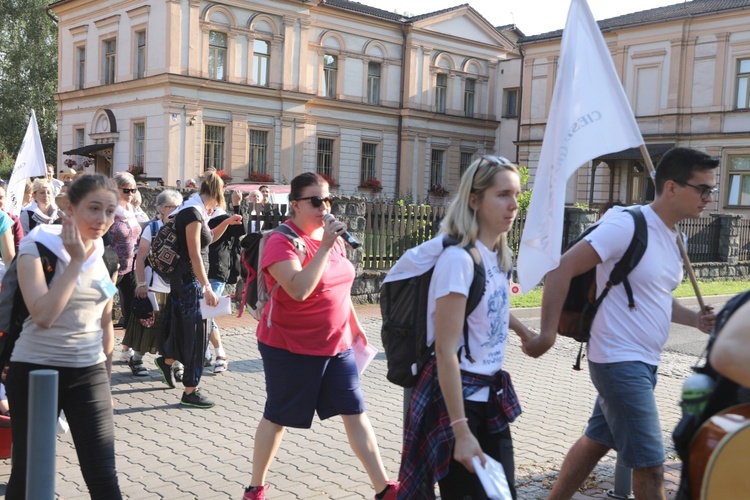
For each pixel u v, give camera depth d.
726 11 30.59
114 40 33.94
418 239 15.46
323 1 35.00
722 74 31.22
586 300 3.53
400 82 39.09
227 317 11.55
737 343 2.06
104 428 3.40
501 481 2.72
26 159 8.13
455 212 2.98
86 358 3.38
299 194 4.04
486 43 41.91
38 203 8.45
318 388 3.99
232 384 7.43
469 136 41.91
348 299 4.17
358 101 37.44
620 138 3.66
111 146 33.72
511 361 9.23
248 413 6.42
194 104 31.28
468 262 2.86
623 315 3.43
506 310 3.04
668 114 32.59
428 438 2.94
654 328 3.45
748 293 2.35
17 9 44.72
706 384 2.37
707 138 31.70
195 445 5.52
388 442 5.77
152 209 11.77
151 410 6.39
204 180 6.46
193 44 31.06
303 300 3.91
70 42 36.66
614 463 5.30
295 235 4.01
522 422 6.45
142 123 32.25
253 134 33.69
